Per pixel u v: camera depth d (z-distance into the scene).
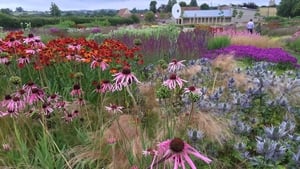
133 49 5.16
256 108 3.50
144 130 2.94
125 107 3.59
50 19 36.03
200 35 11.20
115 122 3.08
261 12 101.94
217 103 3.44
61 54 4.36
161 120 3.07
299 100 3.74
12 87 3.88
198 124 2.90
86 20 40.09
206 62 5.97
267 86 3.84
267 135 2.57
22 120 3.16
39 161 2.72
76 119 3.39
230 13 79.44
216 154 2.75
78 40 4.82
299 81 3.89
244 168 2.68
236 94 3.71
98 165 2.56
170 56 7.28
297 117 3.50
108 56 4.32
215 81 4.62
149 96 3.72
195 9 91.06
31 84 2.94
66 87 3.86
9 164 2.67
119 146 2.78
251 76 4.53
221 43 11.54
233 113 3.35
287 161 2.63
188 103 3.29
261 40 13.92
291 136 2.62
